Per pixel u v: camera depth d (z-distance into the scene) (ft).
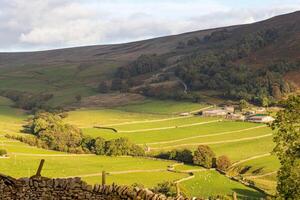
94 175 405.80
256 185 378.73
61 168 430.20
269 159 488.85
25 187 80.38
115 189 77.36
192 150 519.60
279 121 103.09
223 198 255.50
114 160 494.18
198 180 400.06
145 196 76.02
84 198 78.54
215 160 468.75
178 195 80.43
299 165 98.12
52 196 79.71
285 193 97.91
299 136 100.22
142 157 513.45
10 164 425.69
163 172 433.07
